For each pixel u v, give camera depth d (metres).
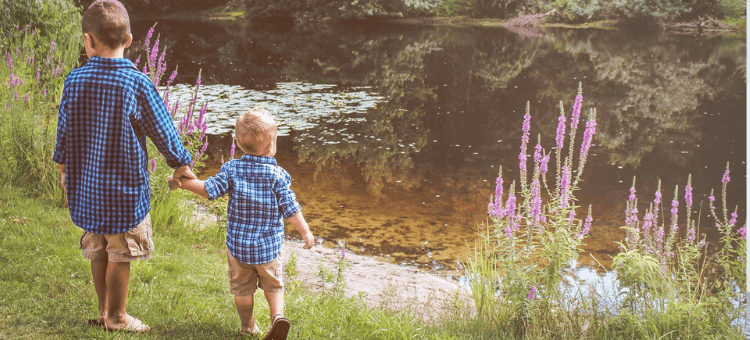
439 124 13.26
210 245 6.01
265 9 40.12
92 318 3.62
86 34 3.15
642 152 11.54
